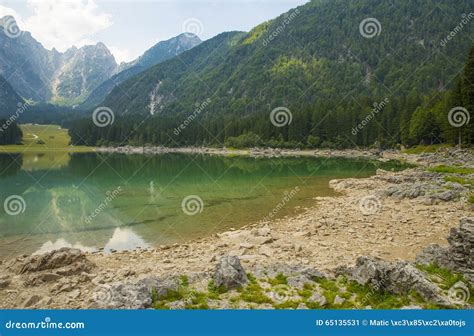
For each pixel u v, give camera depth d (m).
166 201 38.66
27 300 13.45
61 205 36.44
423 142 102.19
